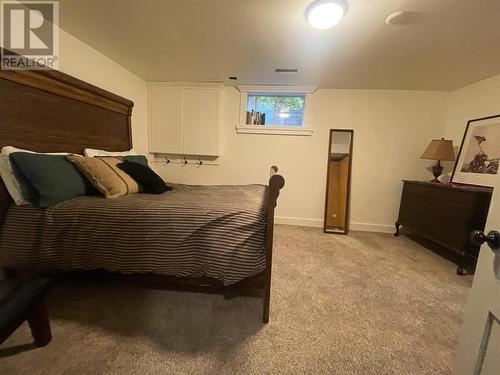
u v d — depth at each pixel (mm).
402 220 3258
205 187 2639
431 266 2400
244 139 3635
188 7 1674
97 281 1869
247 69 2859
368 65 2582
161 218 1441
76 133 2168
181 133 3523
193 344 1294
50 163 1638
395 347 1332
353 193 3570
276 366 1180
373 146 3467
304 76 3016
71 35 2123
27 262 1500
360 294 1854
